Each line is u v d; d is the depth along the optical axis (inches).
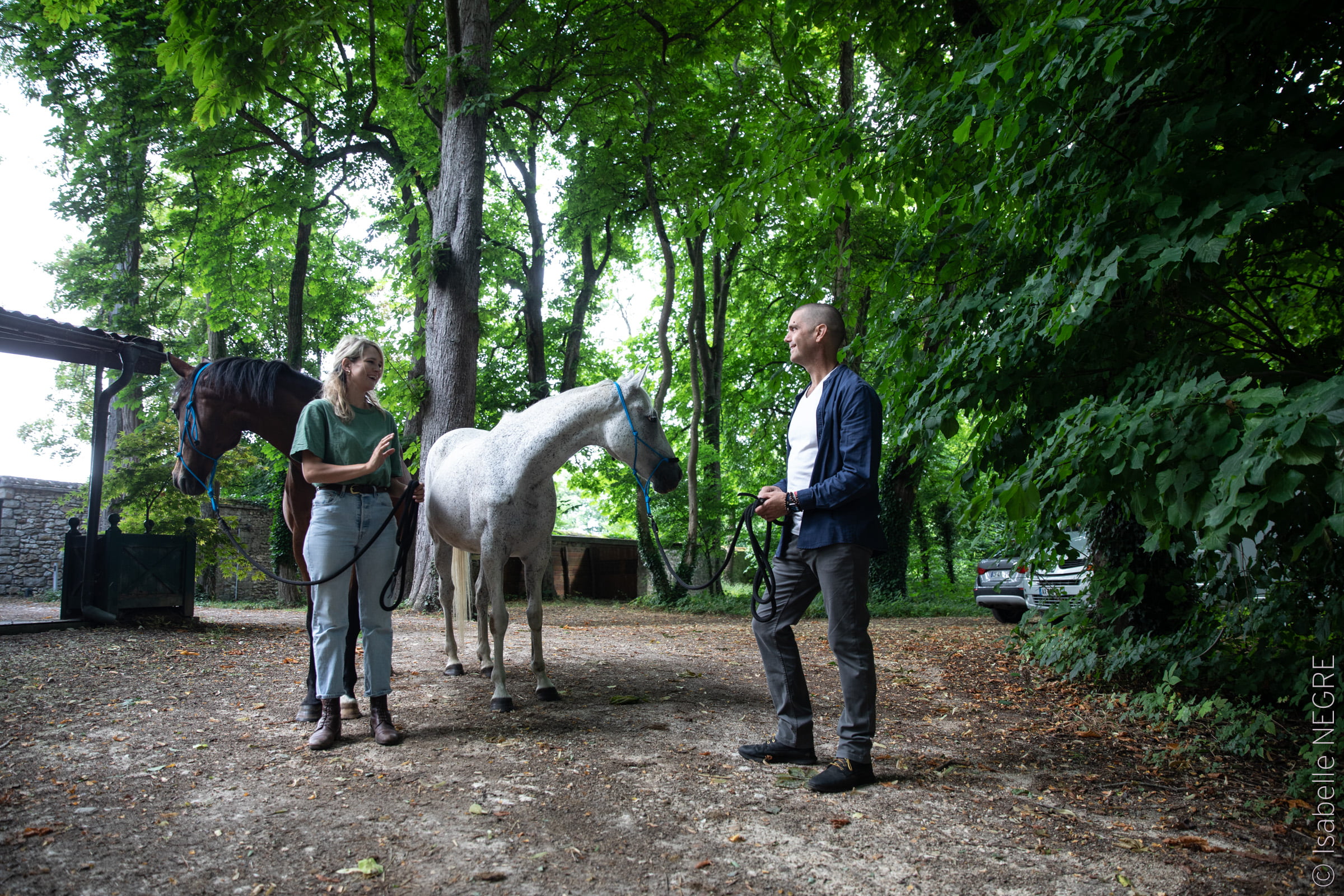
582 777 121.0
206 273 644.7
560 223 697.6
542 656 180.2
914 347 177.2
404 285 526.6
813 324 128.6
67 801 105.0
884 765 132.1
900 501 582.9
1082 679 214.1
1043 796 117.0
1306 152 107.0
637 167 596.1
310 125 619.5
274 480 778.8
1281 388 101.7
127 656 223.8
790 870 89.7
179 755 128.4
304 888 82.6
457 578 208.7
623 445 169.2
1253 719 156.5
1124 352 151.0
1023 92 135.0
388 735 137.5
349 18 510.3
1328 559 140.4
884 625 423.5
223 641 267.3
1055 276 135.6
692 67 567.5
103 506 464.1
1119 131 129.7
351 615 158.4
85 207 591.5
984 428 166.2
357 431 143.6
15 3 490.9
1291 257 152.6
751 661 253.3
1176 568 214.5
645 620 459.2
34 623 261.7
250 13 365.1
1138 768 133.3
